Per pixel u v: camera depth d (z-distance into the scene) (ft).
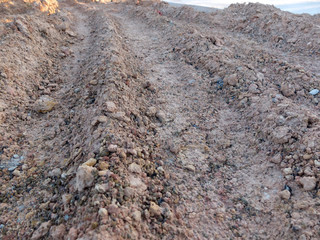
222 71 24.00
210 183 13.56
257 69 26.40
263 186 13.17
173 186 12.75
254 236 10.93
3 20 26.99
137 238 9.36
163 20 44.42
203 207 12.07
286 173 13.25
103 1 89.51
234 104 20.34
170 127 17.60
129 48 32.27
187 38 32.48
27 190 12.69
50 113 18.85
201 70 26.03
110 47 27.17
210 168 14.57
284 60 29.76
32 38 26.91
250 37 39.91
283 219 11.18
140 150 13.88
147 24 46.60
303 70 24.62
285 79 23.89
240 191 13.12
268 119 16.60
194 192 12.80
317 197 11.53
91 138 14.07
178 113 19.36
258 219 11.62
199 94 22.07
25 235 10.40
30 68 22.97
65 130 16.89
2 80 19.33
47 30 30.94
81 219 9.76
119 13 65.77
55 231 9.80
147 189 11.76
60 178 12.84
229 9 52.85
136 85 21.62
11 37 24.58
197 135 17.17
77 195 11.03
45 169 13.89
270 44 36.22
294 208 11.43
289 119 15.85
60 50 29.71
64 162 13.91
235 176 14.10
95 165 11.85
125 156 12.65
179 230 10.37
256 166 14.58
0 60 20.62
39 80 22.62
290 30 36.65
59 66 26.27
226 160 15.24
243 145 16.33
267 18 41.09
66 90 22.09
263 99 18.78
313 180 12.08
